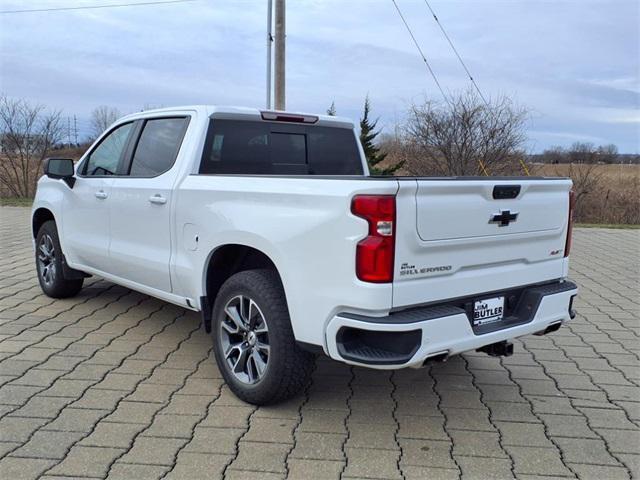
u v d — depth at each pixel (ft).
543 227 12.63
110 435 11.12
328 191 10.62
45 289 20.39
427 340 10.36
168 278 14.61
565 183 13.07
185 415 12.03
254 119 15.71
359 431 11.58
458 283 11.13
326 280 10.62
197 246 13.51
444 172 60.08
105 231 16.88
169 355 15.38
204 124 14.70
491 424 12.01
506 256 11.97
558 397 13.42
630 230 43.86
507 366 15.31
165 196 14.47
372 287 10.07
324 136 17.44
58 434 11.12
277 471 10.08
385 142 62.03
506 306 12.33
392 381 14.19
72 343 16.05
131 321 18.07
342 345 10.58
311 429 11.60
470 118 59.31
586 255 32.37
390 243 10.06
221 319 12.90
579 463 10.55
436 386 13.96
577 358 15.94
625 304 21.68
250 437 11.21
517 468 10.35
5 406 12.22
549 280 13.12
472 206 11.11
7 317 18.17
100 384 13.43
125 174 16.49
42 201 19.88
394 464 10.40
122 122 17.43
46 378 13.69
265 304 11.73
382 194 9.99
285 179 11.57
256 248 11.89
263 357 12.21
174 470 10.03
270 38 42.52
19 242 32.19
